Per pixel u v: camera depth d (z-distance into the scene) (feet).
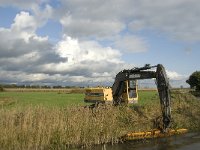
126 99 91.45
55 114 70.64
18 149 59.77
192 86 223.51
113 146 67.62
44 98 161.48
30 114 68.08
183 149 65.98
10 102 125.49
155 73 81.35
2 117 66.03
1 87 323.16
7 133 60.80
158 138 75.72
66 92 277.23
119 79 90.99
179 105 110.11
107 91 88.99
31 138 61.77
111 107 83.25
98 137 69.46
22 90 338.95
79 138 67.36
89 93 93.45
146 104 99.09
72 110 76.02
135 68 86.33
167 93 77.66
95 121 72.38
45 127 64.80
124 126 80.28
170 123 77.77
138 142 71.61
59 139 65.41
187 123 93.45
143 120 86.02
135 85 92.84
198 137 77.30
